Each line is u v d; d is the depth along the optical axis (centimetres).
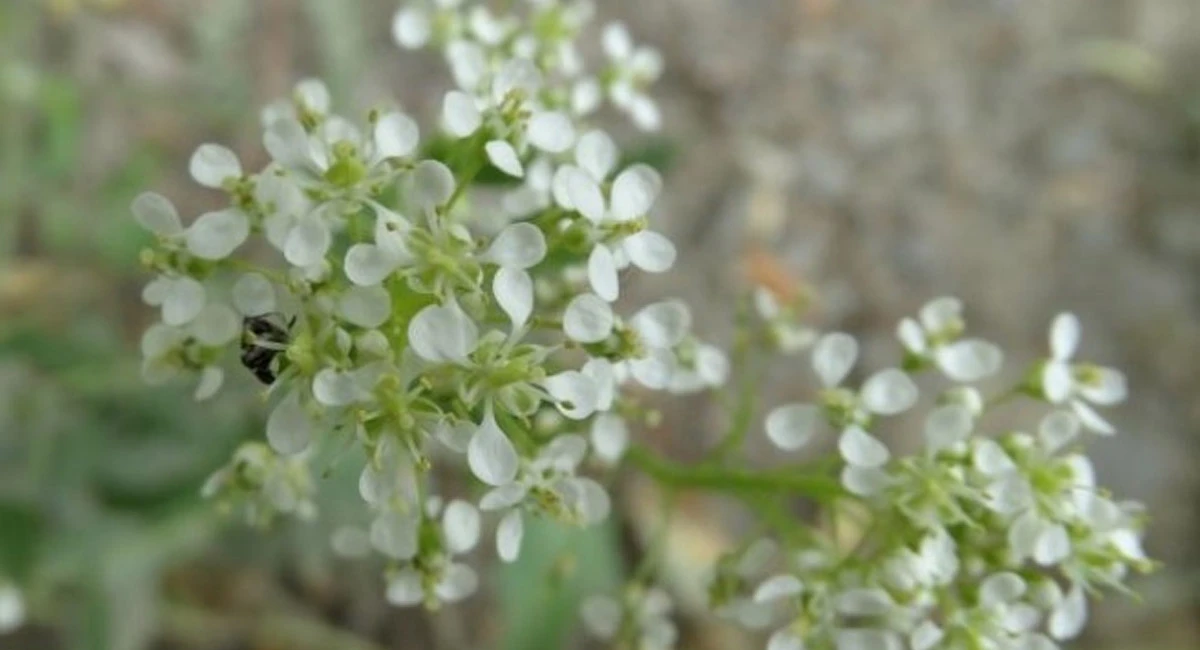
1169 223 26
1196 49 27
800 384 23
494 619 21
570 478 12
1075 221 26
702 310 24
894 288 24
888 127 26
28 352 18
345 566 21
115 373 19
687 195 24
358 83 22
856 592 13
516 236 12
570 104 15
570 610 17
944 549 13
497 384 12
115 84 23
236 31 23
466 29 15
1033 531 13
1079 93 27
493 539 21
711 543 22
